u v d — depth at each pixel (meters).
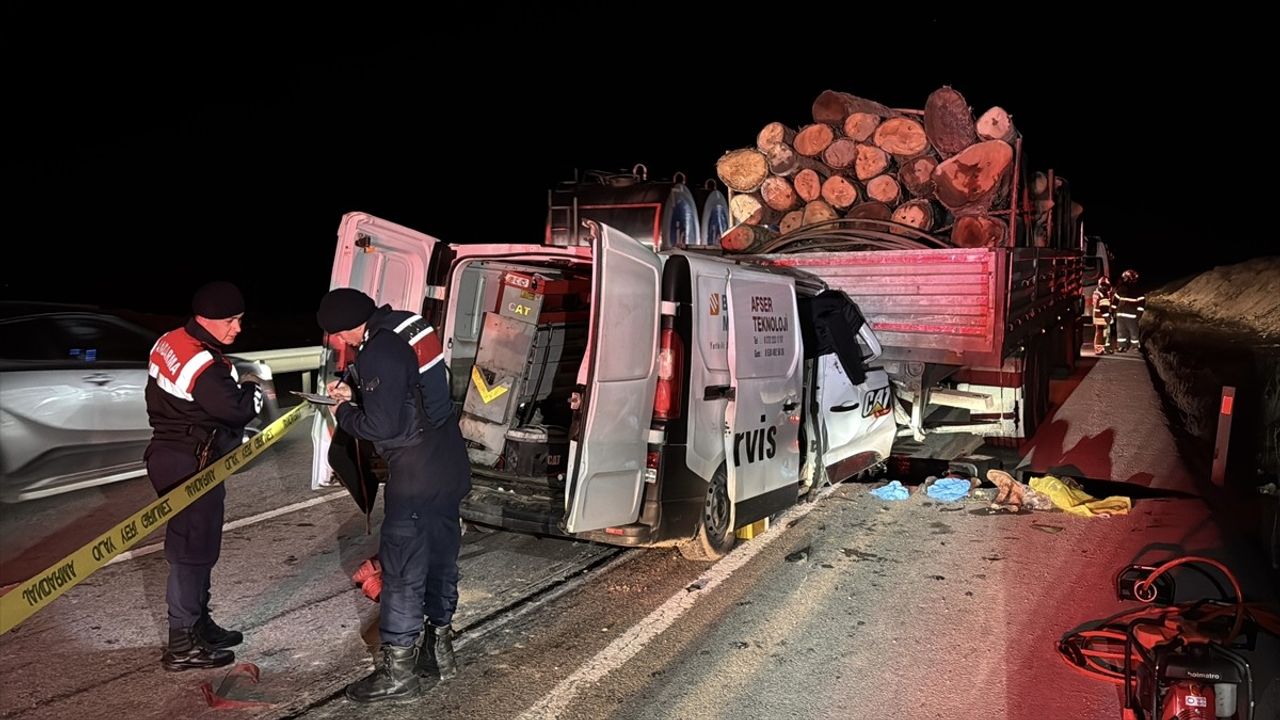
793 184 10.73
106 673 3.97
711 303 5.01
